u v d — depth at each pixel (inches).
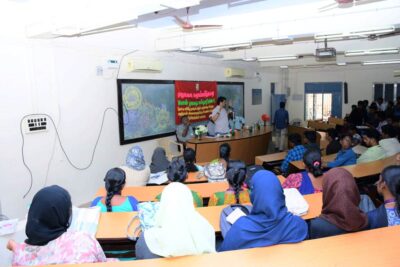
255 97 394.9
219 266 60.7
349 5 130.6
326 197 73.6
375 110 334.6
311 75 449.4
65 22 132.1
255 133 296.8
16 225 84.3
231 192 99.9
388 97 394.0
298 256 63.2
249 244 67.1
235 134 286.8
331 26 171.6
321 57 213.9
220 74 324.2
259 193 68.5
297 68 454.6
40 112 162.1
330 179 72.9
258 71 396.8
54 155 171.2
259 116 407.8
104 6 121.0
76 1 128.0
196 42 218.5
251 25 195.6
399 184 74.0
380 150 176.2
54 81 168.6
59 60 170.9
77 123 183.9
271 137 346.9
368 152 177.0
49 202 58.0
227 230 79.4
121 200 96.0
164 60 249.8
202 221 68.4
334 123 379.2
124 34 211.6
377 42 242.5
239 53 301.3
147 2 105.7
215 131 280.5
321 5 170.1
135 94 222.5
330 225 71.6
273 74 434.3
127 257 84.4
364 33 171.0
